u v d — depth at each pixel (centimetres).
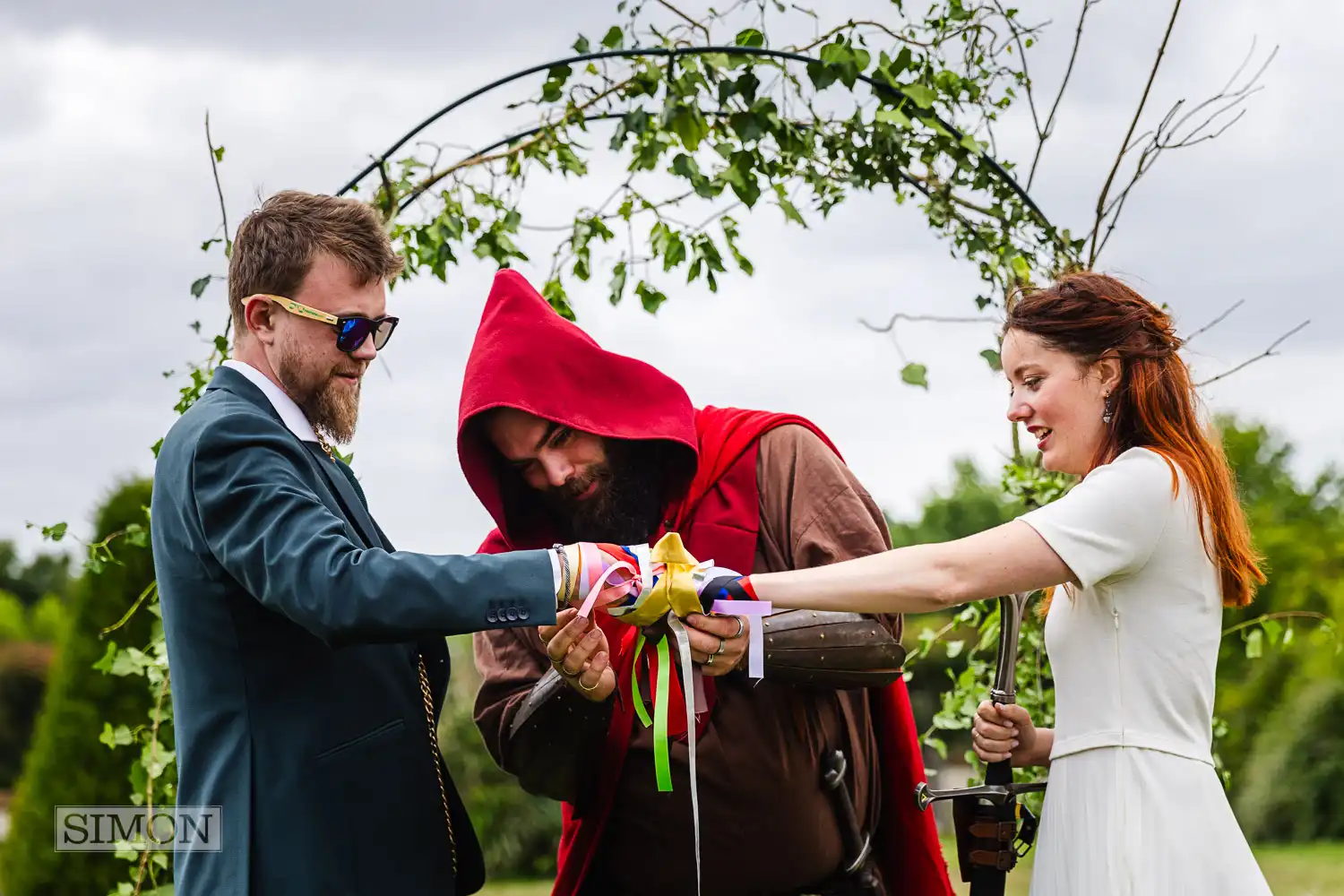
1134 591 216
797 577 223
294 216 224
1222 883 208
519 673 275
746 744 262
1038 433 228
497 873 1045
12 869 629
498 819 1049
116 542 611
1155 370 221
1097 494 214
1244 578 222
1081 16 339
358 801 215
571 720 255
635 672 239
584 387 268
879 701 287
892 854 288
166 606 218
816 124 340
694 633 235
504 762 271
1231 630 386
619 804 270
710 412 288
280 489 207
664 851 267
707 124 336
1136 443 223
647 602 221
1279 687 1145
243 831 208
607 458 271
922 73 341
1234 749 1142
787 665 246
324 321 223
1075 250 348
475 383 265
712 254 357
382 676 222
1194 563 216
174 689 219
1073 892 214
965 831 239
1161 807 210
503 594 205
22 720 1730
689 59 327
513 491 280
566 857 281
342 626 198
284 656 214
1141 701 214
